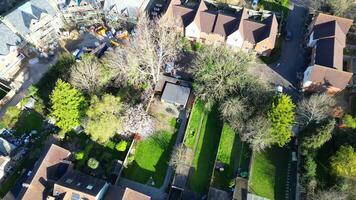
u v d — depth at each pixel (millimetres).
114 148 64938
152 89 72250
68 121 63656
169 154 64812
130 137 65875
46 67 79750
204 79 66938
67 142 66375
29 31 79000
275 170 61719
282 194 59219
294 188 59219
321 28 75375
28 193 55531
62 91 60781
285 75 75688
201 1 80688
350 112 68188
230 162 62875
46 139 66000
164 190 60906
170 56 74875
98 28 85125
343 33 75562
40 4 81688
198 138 66250
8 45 77000
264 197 58812
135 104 68562
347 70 75562
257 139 59344
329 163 58250
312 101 61219
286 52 79562
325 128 56594
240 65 66500
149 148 65562
